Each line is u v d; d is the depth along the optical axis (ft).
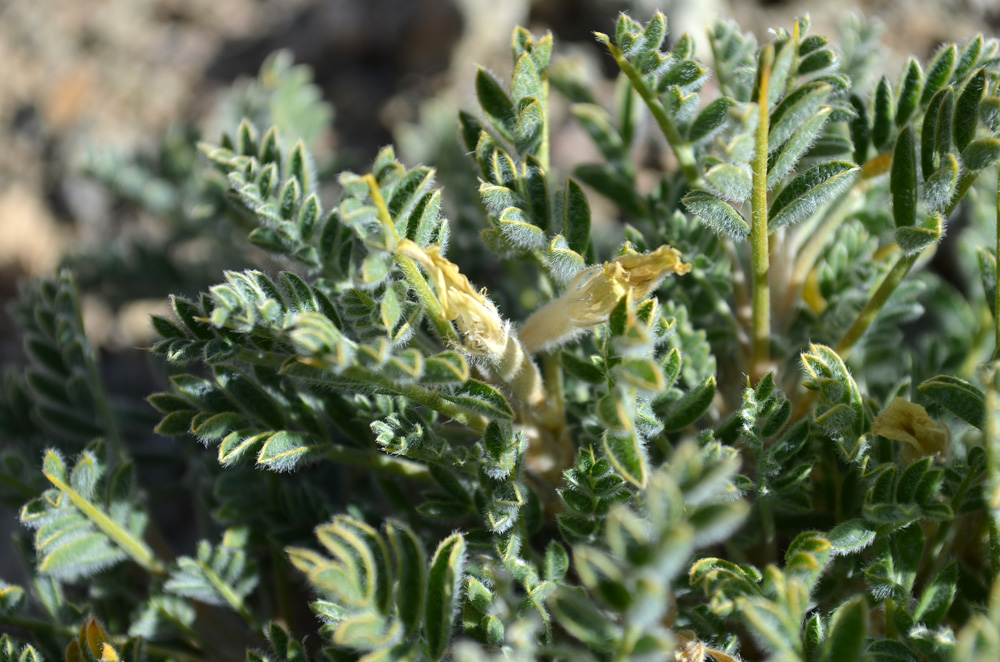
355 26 1.38
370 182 0.67
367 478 0.90
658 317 0.72
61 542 0.77
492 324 0.71
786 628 0.65
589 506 0.73
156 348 0.73
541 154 0.77
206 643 0.82
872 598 0.73
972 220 0.99
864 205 0.87
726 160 0.71
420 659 0.68
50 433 0.91
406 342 0.75
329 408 0.79
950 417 0.78
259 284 0.72
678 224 0.82
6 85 1.45
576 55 1.29
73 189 1.32
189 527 1.02
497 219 0.75
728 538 0.77
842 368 0.73
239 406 0.75
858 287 0.84
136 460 0.92
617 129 0.92
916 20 1.21
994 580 0.70
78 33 1.49
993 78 0.74
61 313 0.87
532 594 0.71
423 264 0.70
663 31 0.75
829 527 0.78
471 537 0.76
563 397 0.80
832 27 1.22
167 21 1.50
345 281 0.79
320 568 0.64
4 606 0.80
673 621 0.71
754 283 0.77
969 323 0.93
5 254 1.30
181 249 1.22
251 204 0.78
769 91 0.72
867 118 0.79
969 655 0.63
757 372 0.80
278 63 1.06
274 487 0.82
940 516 0.70
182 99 1.41
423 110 1.21
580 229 0.76
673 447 0.80
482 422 0.73
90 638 0.73
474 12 1.32
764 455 0.74
